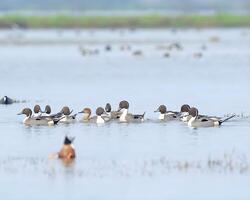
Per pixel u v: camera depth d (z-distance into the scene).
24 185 32.84
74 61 102.38
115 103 58.28
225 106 56.03
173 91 66.31
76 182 33.19
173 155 37.78
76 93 65.19
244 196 31.27
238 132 44.03
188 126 46.28
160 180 33.41
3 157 37.66
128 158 37.19
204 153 38.22
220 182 33.09
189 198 31.06
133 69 89.81
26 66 94.19
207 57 106.69
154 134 43.41
